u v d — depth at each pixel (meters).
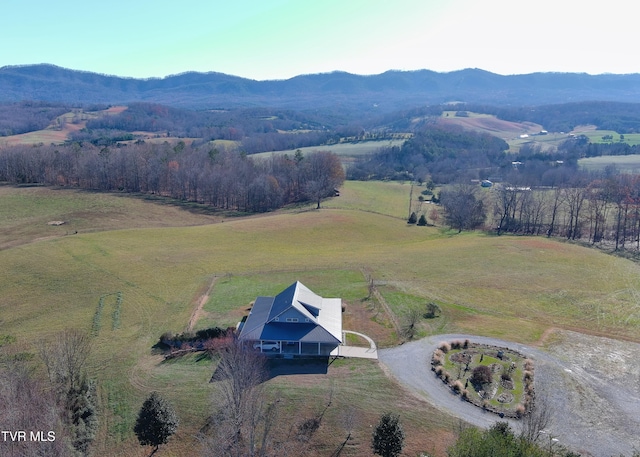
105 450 34.41
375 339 50.09
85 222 97.75
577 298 61.94
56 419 31.69
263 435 34.25
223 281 67.56
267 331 46.66
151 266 72.31
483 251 83.56
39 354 44.34
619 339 50.66
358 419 36.53
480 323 54.59
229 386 38.31
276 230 95.75
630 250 83.94
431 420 36.50
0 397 32.44
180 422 36.72
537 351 47.91
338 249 87.19
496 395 40.09
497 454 26.19
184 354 47.22
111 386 41.47
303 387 40.59
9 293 60.41
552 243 89.06
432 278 69.81
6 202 108.75
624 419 37.00
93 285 64.06
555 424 36.19
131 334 51.31
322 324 48.62
